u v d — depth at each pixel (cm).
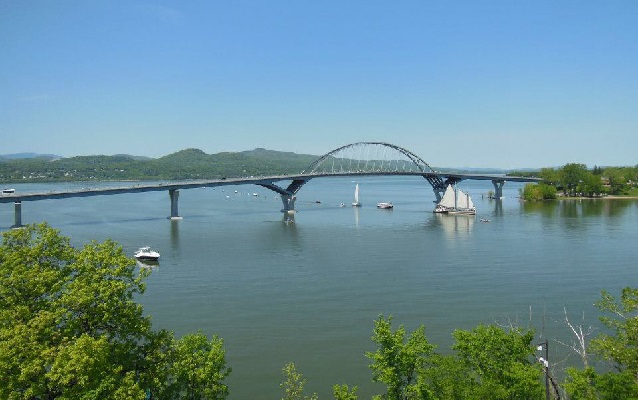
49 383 2491
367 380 4200
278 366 4462
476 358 3080
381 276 7700
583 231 12344
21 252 2888
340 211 19025
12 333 2512
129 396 2441
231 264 8675
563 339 4962
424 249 10106
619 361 3195
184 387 2986
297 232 12769
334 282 7338
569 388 2925
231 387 4081
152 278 7650
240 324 5522
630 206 18950
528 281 7275
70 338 2681
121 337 2920
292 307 6109
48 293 2827
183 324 5534
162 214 17462
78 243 10631
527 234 12019
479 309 5969
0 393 2412
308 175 18625
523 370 2870
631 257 8912
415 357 3138
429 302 6269
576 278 7425
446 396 2914
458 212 17462
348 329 5338
